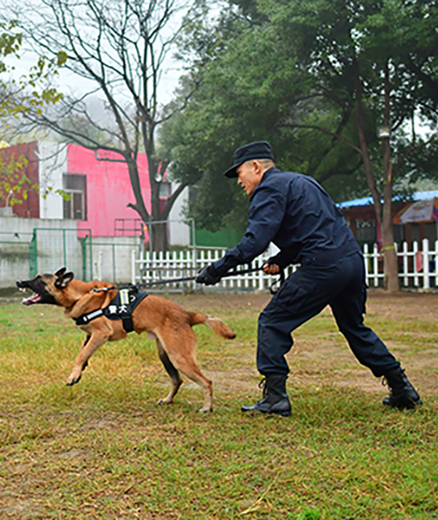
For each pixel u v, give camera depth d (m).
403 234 22.52
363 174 24.39
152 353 7.10
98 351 7.22
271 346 4.37
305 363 6.81
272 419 4.19
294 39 17.42
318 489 2.89
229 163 21.31
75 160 28.89
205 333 9.28
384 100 19.08
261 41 17.75
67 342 7.96
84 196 29.25
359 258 4.46
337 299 4.52
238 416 4.38
